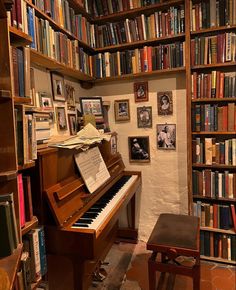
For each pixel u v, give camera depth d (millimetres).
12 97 959
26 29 1438
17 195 1003
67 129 2139
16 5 1322
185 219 1909
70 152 1644
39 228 1248
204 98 2156
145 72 2340
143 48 2344
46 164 1377
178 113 2402
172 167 2477
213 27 2082
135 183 2332
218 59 2096
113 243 2549
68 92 2227
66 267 1546
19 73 1082
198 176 2232
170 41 2314
